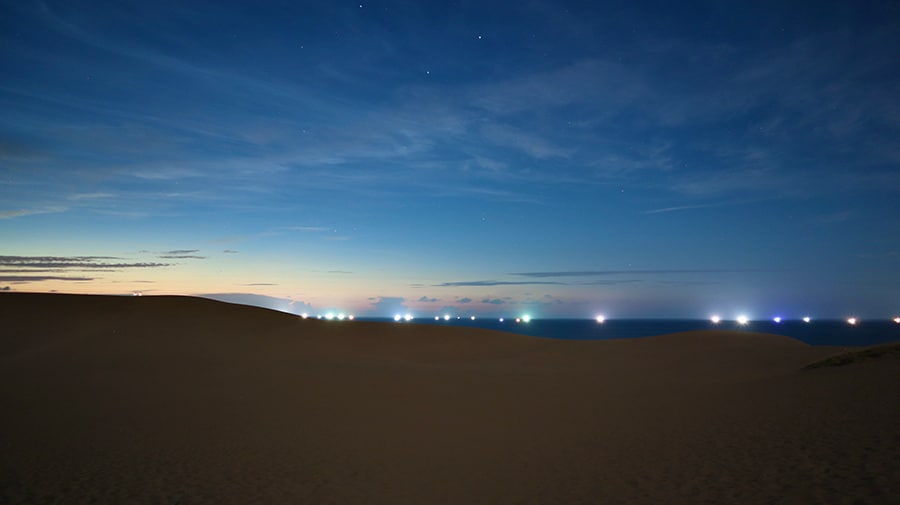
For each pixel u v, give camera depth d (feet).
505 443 41.01
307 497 29.63
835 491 24.18
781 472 27.78
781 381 61.05
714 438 36.65
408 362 107.34
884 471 25.53
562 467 33.58
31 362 90.27
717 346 131.95
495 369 96.37
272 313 163.12
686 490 27.14
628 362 110.22
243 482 32.12
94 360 93.81
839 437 32.42
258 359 102.22
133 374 79.61
